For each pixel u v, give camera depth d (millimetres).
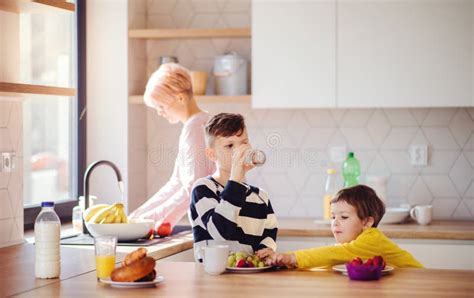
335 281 2330
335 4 4125
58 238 2451
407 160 4457
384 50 4105
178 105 3828
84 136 4379
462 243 3820
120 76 4355
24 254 3043
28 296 2135
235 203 2654
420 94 4094
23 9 3230
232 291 2174
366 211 2789
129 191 4371
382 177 4254
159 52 4648
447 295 2111
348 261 2635
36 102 4008
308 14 4141
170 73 3799
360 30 4113
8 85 2932
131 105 4410
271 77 4172
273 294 2123
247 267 2521
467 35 4059
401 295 2109
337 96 4141
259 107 4191
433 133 4438
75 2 4316
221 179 2885
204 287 2236
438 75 4082
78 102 4348
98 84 4379
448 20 4066
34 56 3990
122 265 2283
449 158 4430
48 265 2418
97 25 4379
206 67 4621
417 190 4445
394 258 2711
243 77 4406
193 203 2807
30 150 3959
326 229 3918
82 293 2166
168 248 3268
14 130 3361
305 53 4148
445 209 4434
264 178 4562
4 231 3293
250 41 4582
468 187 4418
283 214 4547
